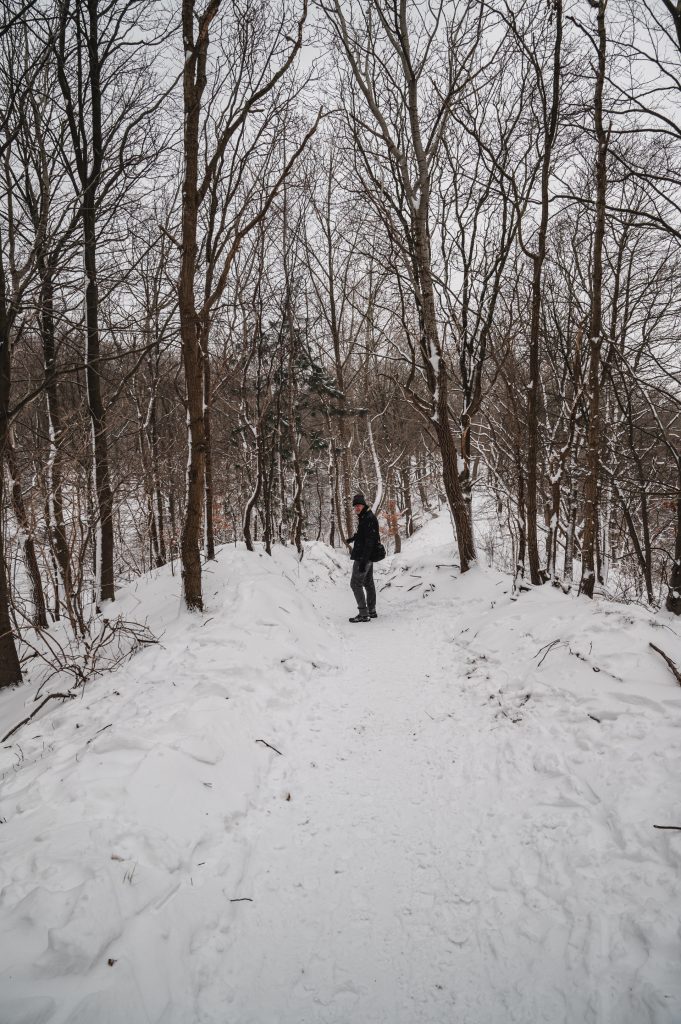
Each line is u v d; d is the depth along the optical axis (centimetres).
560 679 396
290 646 551
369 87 811
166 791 296
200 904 237
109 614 711
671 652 368
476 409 877
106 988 177
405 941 225
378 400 2136
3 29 537
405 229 820
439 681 498
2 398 614
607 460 1041
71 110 713
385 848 283
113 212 731
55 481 668
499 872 255
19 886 218
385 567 1377
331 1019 195
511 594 668
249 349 980
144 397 1266
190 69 556
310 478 2017
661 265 1007
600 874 235
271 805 325
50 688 544
